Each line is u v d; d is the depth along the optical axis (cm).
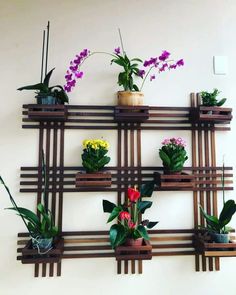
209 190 129
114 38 132
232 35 140
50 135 125
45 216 106
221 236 113
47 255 104
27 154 123
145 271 123
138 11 135
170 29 136
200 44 137
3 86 124
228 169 131
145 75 132
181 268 125
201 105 122
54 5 130
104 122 127
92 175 111
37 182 121
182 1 138
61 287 118
